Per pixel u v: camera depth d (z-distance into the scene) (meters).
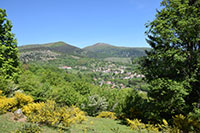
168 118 12.64
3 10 14.37
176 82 10.95
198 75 11.41
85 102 26.25
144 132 10.59
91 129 10.00
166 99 11.48
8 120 8.23
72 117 11.32
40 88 17.14
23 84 15.81
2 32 14.41
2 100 9.84
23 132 6.68
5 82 13.38
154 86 11.76
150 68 13.18
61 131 8.01
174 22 12.28
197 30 10.68
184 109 11.60
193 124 8.98
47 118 8.55
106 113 22.02
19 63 15.76
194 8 11.38
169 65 12.30
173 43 12.21
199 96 11.77
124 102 19.31
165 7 13.55
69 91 25.52
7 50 14.35
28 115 9.27
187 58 12.13
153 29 12.66
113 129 11.06
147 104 15.55
